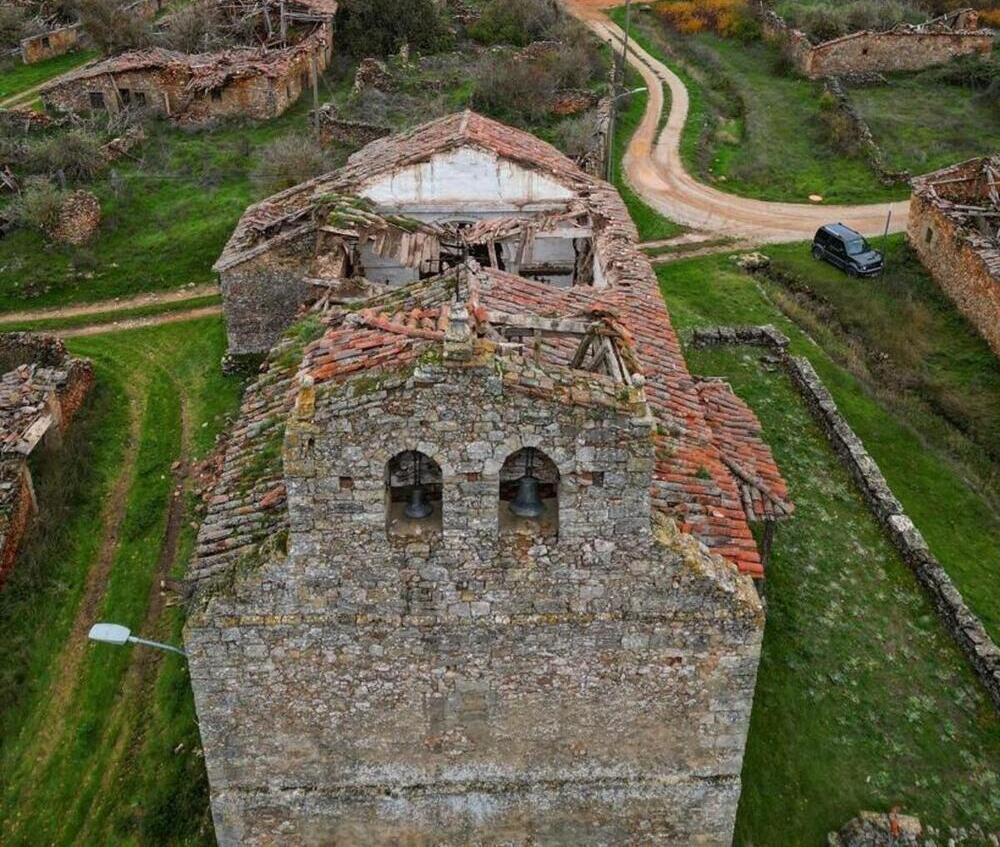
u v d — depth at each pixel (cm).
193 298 3491
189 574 1295
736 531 1352
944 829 1570
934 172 4025
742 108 5275
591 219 2302
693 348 2938
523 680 1284
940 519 2375
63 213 3656
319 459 1111
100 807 1678
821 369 2944
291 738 1318
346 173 2614
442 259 2280
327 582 1200
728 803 1395
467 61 5438
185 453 2603
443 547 1184
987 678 1808
